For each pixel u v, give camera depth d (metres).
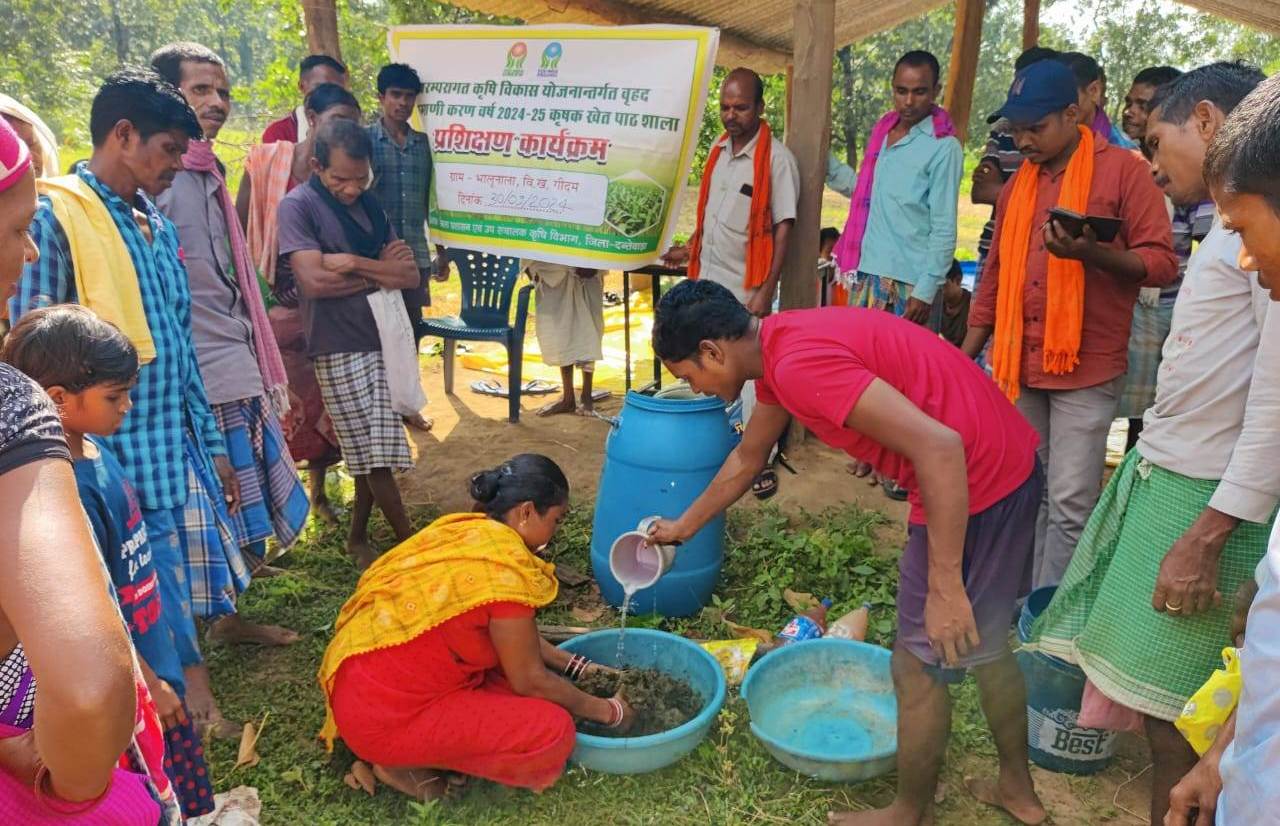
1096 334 3.17
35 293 2.40
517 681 2.64
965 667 2.27
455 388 6.85
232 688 3.25
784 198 4.79
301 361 4.40
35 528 0.95
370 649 2.54
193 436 2.87
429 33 5.39
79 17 23.09
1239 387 2.04
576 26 4.98
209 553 2.85
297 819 2.60
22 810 1.14
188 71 3.95
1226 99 2.07
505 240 5.45
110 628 0.94
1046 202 3.24
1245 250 1.29
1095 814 2.61
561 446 5.64
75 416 1.95
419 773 2.68
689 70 4.82
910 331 2.25
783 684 3.01
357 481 4.09
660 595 3.62
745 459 2.76
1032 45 7.92
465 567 2.55
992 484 2.21
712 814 2.59
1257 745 1.07
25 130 2.81
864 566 3.96
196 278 3.17
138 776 1.41
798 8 4.80
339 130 3.70
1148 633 2.22
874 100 17.50
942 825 2.57
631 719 2.87
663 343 2.34
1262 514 1.94
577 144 5.10
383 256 3.92
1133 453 2.35
